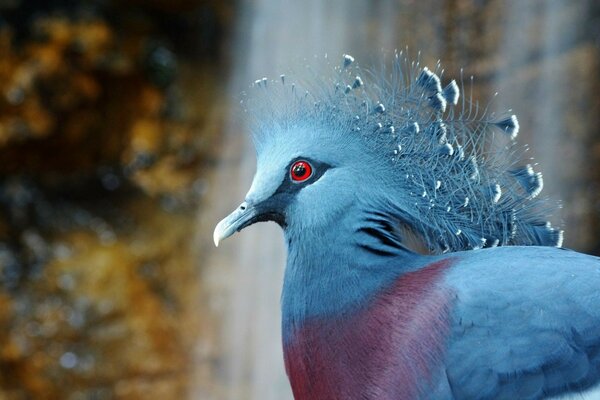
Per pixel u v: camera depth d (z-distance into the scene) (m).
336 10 14.16
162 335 14.39
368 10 14.00
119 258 14.61
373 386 5.07
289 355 5.41
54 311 14.10
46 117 14.20
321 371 5.25
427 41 13.56
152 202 15.08
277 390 14.53
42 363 13.90
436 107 5.56
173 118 15.03
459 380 4.88
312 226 5.35
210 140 15.05
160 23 14.84
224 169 15.00
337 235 5.30
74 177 14.91
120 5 14.49
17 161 14.53
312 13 14.34
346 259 5.27
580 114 13.37
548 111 13.38
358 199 5.32
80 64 14.25
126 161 14.98
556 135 13.38
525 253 5.10
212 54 15.09
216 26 14.93
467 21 13.41
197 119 15.05
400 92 5.58
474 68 13.34
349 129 5.46
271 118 5.76
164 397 14.20
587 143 13.37
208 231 14.90
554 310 4.85
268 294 14.64
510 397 4.84
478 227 5.45
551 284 4.91
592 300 4.85
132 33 14.63
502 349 4.85
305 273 5.36
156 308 14.52
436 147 5.45
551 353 4.81
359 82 5.56
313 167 5.41
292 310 5.39
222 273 14.78
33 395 13.84
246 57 14.83
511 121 5.53
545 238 5.56
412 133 5.47
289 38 14.48
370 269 5.25
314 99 5.68
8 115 14.05
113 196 15.08
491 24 13.34
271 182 5.47
